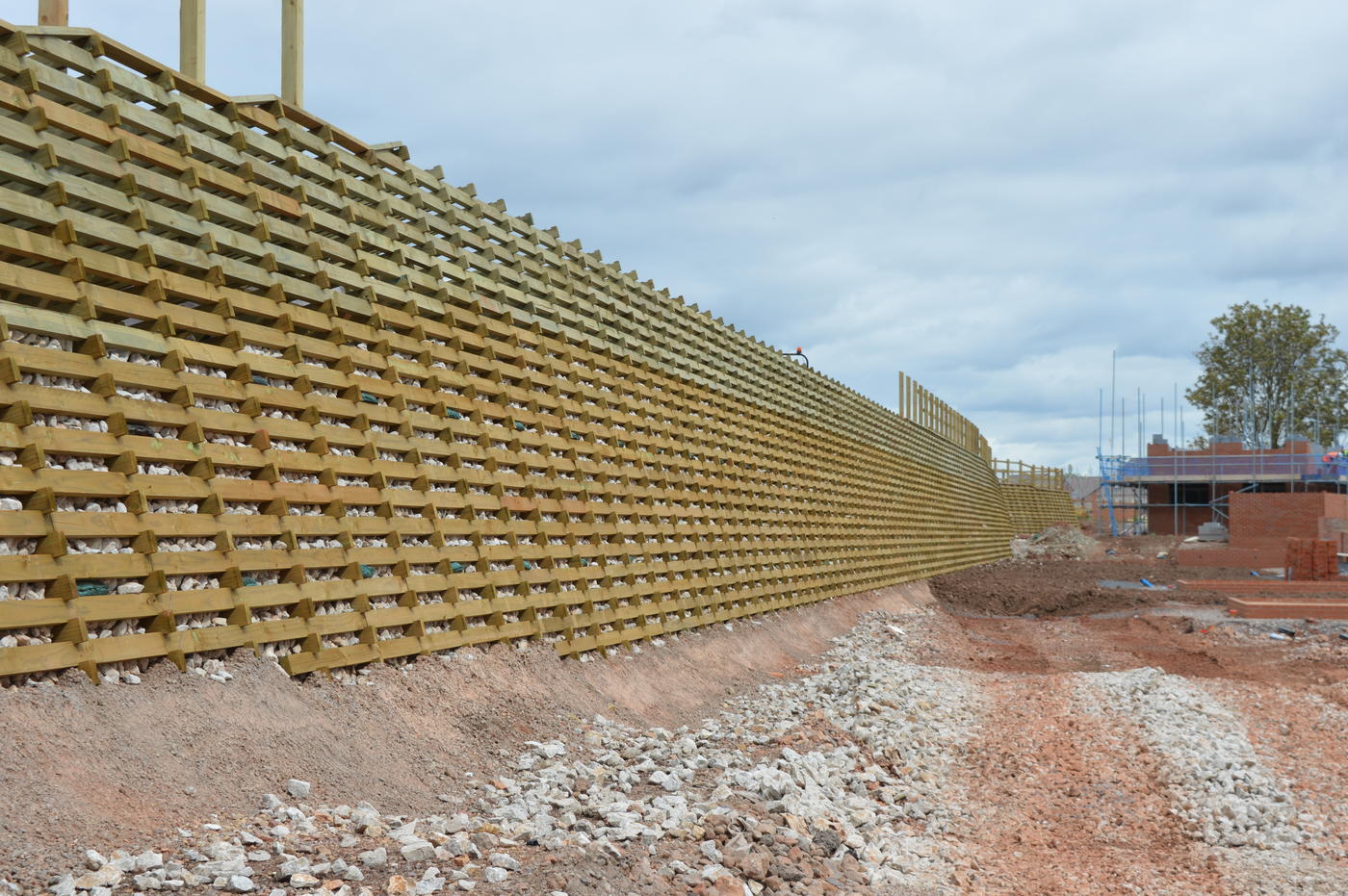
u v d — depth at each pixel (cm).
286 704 627
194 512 638
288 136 775
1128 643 1602
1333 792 810
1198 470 4044
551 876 471
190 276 673
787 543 1669
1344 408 5441
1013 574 3000
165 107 664
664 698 1016
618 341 1267
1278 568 2756
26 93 572
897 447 2566
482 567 884
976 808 791
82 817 451
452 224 977
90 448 564
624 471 1190
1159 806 794
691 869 526
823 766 814
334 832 516
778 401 1806
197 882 419
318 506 735
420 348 876
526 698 836
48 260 567
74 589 535
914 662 1398
